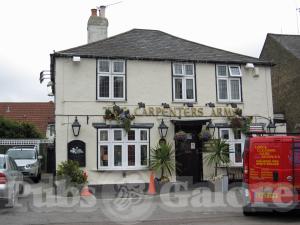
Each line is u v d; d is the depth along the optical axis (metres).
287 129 27.11
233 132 21.33
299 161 11.72
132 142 20.20
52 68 22.03
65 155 19.58
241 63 22.38
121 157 20.02
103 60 20.64
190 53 22.19
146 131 20.50
